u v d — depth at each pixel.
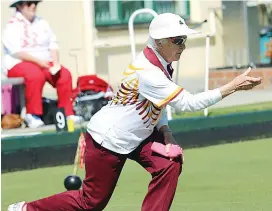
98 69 41.16
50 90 36.62
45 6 39.53
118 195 22.17
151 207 15.61
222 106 35.19
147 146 15.70
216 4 45.22
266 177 24.00
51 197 16.19
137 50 42.34
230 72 42.69
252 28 48.22
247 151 28.81
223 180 23.77
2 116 31.11
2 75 31.83
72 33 40.47
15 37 31.19
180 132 29.44
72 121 28.42
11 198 22.56
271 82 42.53
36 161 27.31
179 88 14.92
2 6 36.56
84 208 16.03
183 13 44.25
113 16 41.72
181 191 22.38
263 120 31.77
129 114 15.37
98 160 15.63
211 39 44.97
